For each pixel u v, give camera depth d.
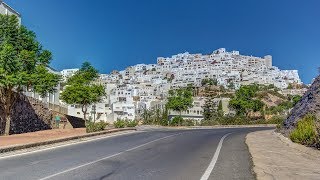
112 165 13.52
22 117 39.47
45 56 37.41
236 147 21.50
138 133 37.41
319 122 21.80
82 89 57.44
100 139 27.69
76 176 10.97
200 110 130.62
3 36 34.69
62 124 55.28
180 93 121.56
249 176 11.09
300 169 12.90
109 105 118.69
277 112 129.50
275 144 24.16
